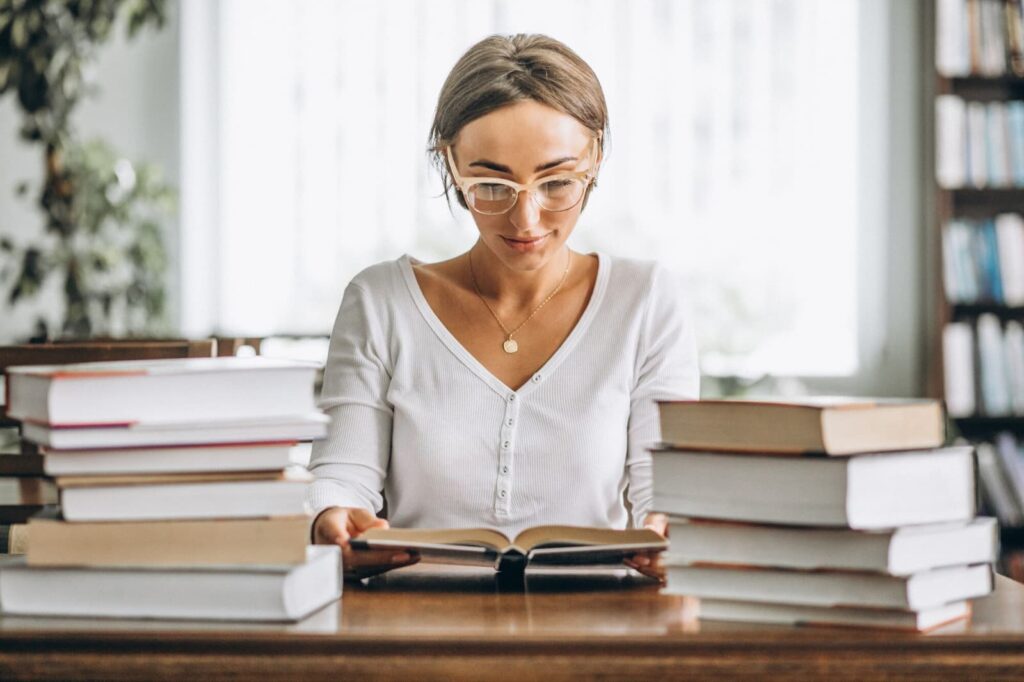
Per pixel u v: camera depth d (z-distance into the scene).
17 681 1.00
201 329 4.91
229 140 4.87
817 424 1.04
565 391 1.70
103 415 1.07
